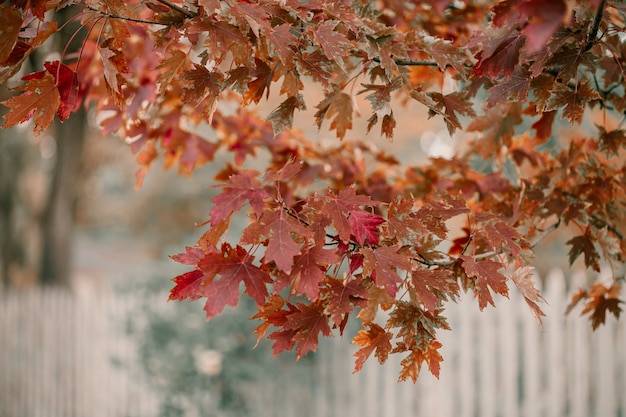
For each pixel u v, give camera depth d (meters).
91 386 7.47
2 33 1.40
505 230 1.65
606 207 2.20
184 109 2.55
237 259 1.40
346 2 1.68
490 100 1.60
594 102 2.04
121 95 1.60
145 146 2.83
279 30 1.43
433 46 1.64
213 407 6.04
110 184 26.25
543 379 5.36
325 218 1.44
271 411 5.94
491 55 1.51
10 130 14.82
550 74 1.72
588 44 1.51
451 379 5.35
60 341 7.79
